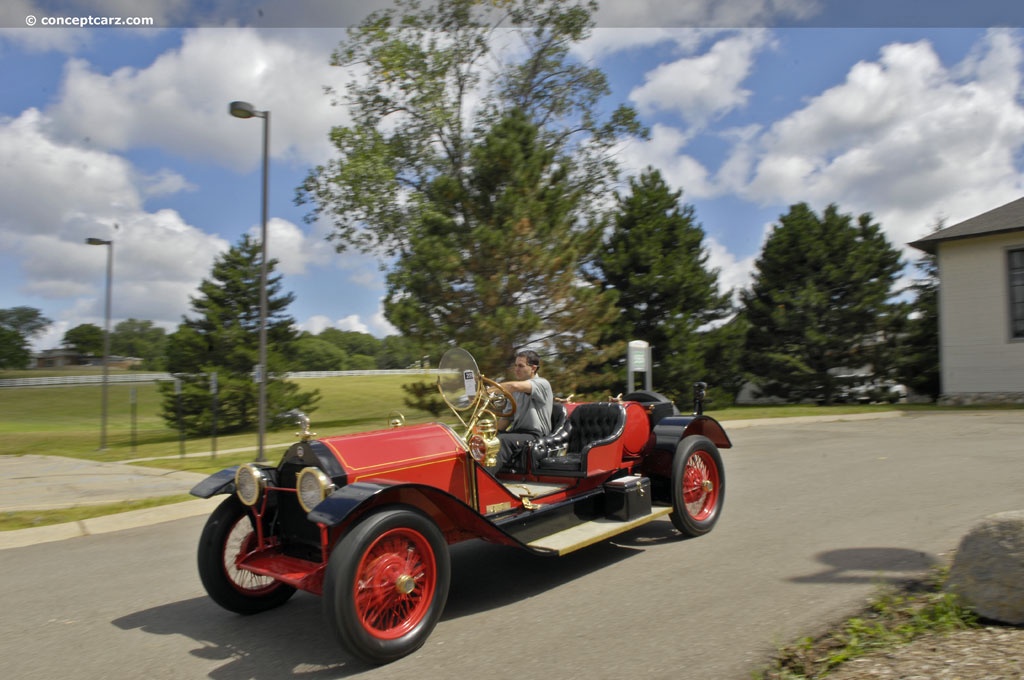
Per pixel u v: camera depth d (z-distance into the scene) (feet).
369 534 12.50
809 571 16.58
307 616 15.87
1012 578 12.35
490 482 16.10
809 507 23.63
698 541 20.01
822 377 88.58
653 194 82.64
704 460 21.33
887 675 10.66
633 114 93.04
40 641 14.73
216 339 98.37
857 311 86.28
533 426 19.86
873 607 14.01
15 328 322.75
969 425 50.47
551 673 11.90
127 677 12.76
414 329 64.08
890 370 88.43
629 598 15.49
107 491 34.73
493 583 17.24
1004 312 75.15
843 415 62.39
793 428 52.85
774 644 12.48
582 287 65.51
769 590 15.42
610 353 67.97
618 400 20.65
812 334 86.89
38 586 18.90
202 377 95.71
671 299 80.94
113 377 222.48
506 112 86.69
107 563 21.12
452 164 91.71
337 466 14.16
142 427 111.65
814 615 13.76
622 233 82.89
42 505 30.63
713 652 12.32
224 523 15.61
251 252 103.91
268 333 102.12
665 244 84.12
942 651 11.37
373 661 12.51
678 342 79.20
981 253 76.74
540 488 17.95
